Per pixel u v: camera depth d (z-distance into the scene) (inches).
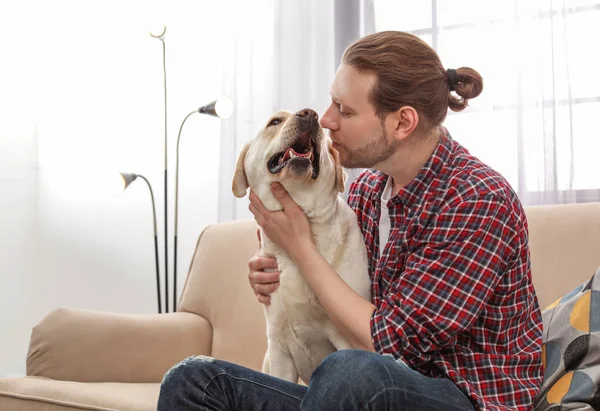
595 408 49.4
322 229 62.4
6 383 81.8
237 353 94.0
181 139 148.0
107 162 154.9
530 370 53.9
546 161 105.6
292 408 51.7
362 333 53.0
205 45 144.8
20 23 156.3
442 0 114.4
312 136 60.4
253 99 131.6
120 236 152.9
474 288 51.1
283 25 128.6
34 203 158.7
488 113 110.7
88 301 155.0
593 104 104.3
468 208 52.3
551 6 106.5
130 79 154.1
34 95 159.6
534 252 75.7
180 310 101.9
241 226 101.8
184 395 49.7
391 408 44.6
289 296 63.7
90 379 87.4
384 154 58.1
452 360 53.1
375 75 56.4
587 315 55.9
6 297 149.9
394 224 59.3
